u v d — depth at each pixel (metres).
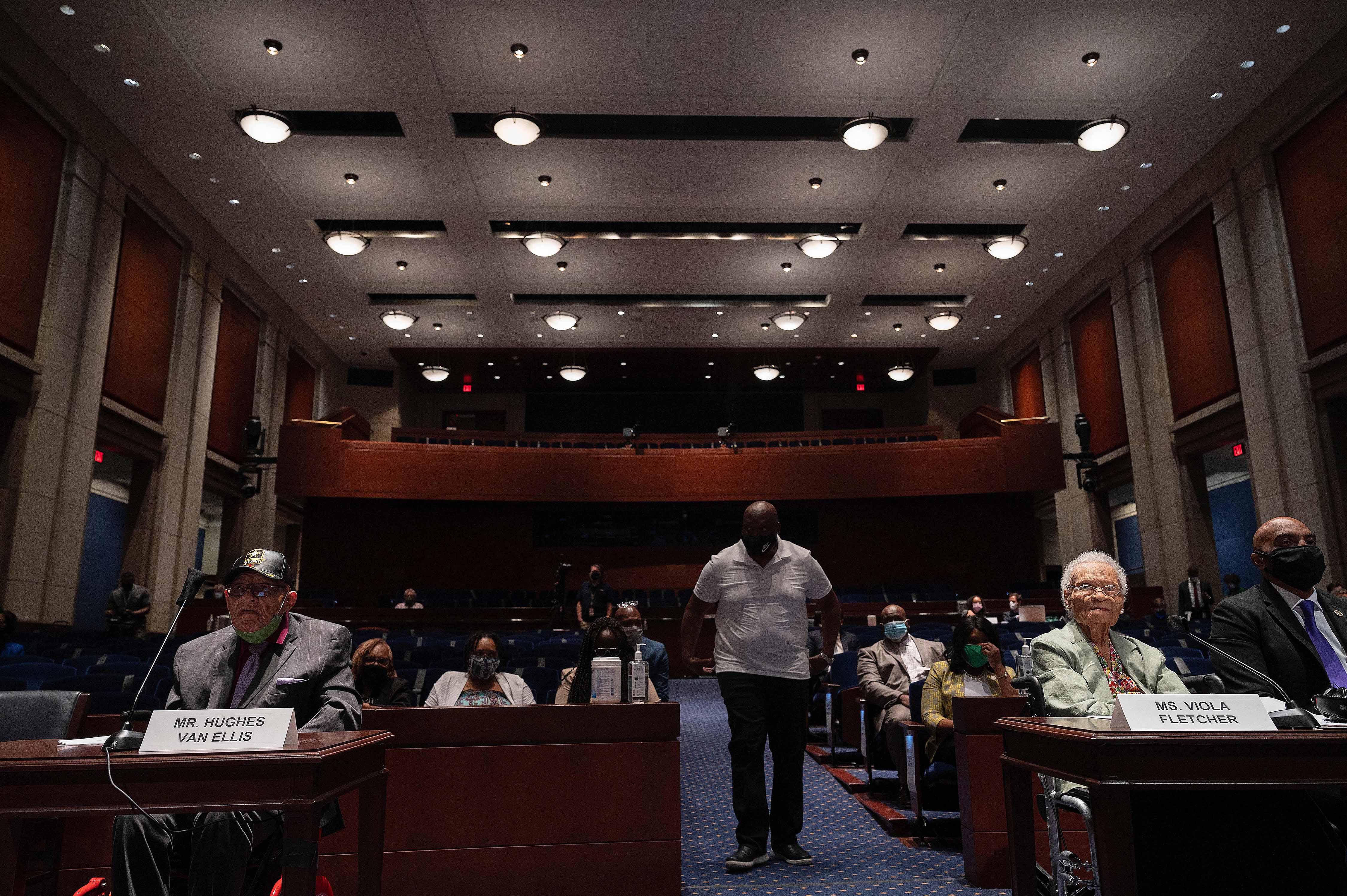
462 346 21.05
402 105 11.82
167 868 2.42
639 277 17.30
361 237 14.41
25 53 10.53
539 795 3.74
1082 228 15.66
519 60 10.96
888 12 10.17
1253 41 10.86
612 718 3.84
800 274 17.22
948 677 4.79
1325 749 2.01
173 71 11.27
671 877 3.71
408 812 3.67
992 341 21.34
